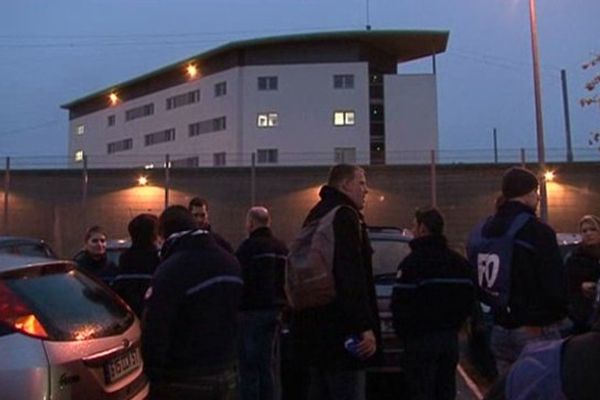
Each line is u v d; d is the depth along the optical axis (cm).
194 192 3472
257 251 641
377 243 752
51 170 3484
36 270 397
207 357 421
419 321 531
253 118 6147
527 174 452
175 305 414
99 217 3456
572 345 158
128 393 396
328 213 392
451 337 536
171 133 6875
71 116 8219
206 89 6525
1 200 3450
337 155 6003
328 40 6138
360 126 5997
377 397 718
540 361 162
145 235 562
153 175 3472
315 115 6053
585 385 150
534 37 2406
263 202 3441
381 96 6238
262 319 639
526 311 426
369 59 6281
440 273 529
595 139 1445
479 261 457
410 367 544
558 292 423
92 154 7781
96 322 403
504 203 454
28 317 353
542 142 2380
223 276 431
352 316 376
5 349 339
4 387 330
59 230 3453
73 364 355
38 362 340
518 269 429
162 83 7062
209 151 6425
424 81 6031
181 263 422
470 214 3275
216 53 6388
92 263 712
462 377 880
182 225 444
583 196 3191
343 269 379
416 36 6097
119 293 554
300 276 386
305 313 393
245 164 6116
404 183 3356
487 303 452
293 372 714
